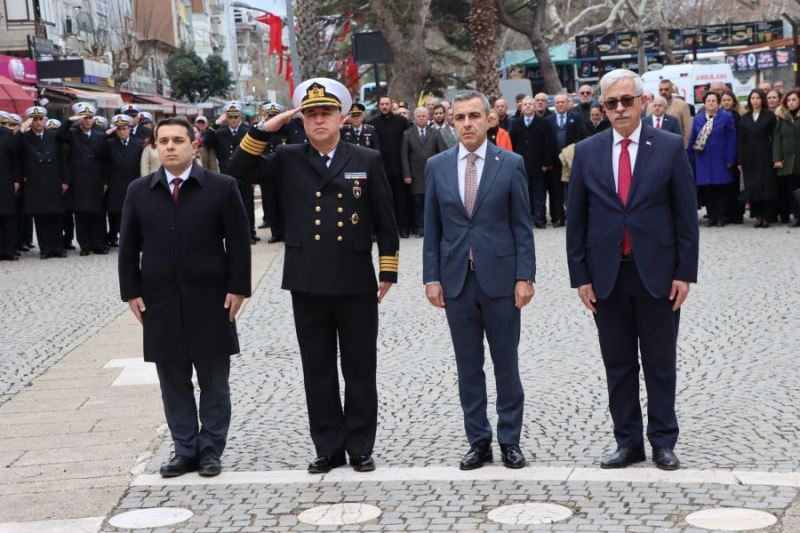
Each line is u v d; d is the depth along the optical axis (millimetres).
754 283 13359
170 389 7109
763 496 6145
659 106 18203
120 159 19281
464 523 5980
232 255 7105
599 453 7207
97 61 48688
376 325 7141
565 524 5883
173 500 6586
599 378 9250
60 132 19062
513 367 6992
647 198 6727
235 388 9484
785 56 38062
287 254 7117
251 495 6621
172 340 7051
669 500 6172
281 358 10562
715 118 18828
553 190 20172
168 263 7043
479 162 7066
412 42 31516
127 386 9656
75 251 20234
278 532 5980
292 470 7109
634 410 6934
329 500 6480
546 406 8461
